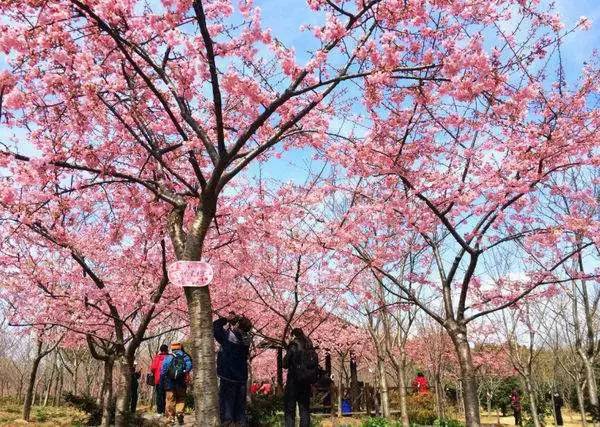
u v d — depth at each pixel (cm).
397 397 2262
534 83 648
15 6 526
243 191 912
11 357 2888
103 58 628
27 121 617
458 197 710
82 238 847
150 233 851
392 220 842
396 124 728
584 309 1070
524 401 2673
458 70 535
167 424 1020
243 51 576
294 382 806
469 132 773
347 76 535
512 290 891
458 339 740
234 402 790
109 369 820
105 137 697
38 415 1580
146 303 831
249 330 828
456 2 607
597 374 1659
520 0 639
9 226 734
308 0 543
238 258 966
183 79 590
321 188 891
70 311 846
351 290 1094
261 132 705
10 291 880
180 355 1052
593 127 683
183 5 496
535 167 725
